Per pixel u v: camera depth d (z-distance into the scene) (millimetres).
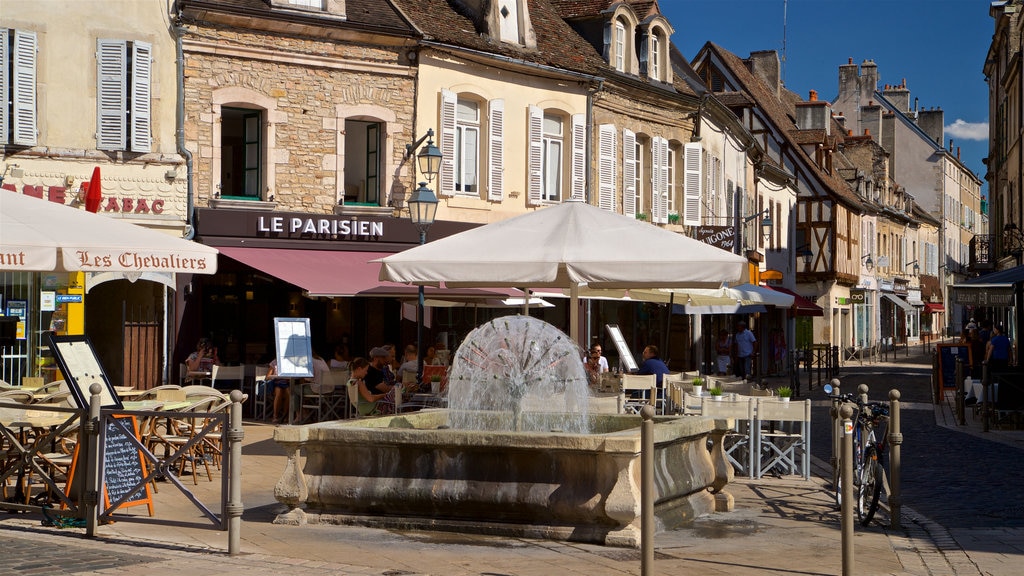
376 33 21078
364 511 8953
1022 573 7793
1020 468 13930
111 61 18703
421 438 8703
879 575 7562
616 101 26531
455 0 24125
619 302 28031
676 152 29672
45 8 18266
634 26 27516
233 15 19531
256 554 7855
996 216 39781
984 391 18672
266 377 17984
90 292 19672
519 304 20500
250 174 20422
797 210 48750
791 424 13062
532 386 10320
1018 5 31953
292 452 9070
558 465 8477
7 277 17641
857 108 67625
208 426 8109
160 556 7688
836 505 10461
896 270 64688
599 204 25922
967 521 10062
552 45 25422
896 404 9625
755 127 46031
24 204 10859
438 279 11461
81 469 8484
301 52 20406
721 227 28594
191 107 19344
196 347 19172
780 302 23234
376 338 21969
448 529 8664
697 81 38156
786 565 7812
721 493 10195
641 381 16422
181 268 11172
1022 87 30812
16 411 10219
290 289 20984
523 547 8188
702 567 7684
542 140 24688
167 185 19141
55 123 18312
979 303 25438
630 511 8195
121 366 19000
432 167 16672
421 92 21891
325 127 20719
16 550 7770
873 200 58656
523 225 11852
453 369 10484
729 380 16344
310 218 20344
